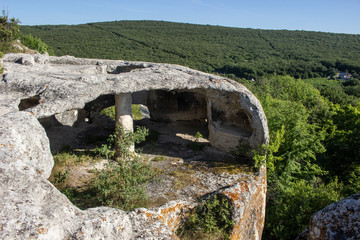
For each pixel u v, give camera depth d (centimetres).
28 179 402
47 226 330
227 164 987
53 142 1126
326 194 1016
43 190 393
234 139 1069
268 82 2675
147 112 2117
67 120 1365
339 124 1873
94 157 1005
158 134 1313
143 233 451
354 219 432
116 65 1330
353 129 1734
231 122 1138
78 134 1243
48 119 1266
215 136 1129
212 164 985
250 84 2692
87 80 820
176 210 658
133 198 692
